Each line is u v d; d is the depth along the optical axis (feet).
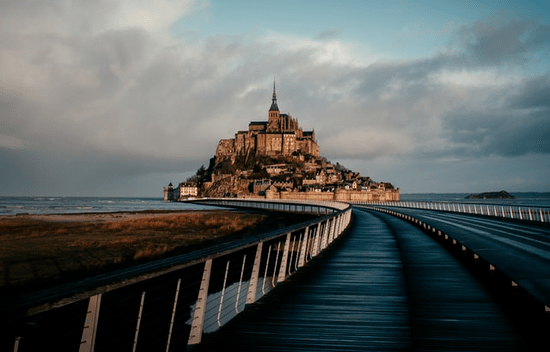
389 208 246.88
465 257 48.96
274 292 32.01
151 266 14.90
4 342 36.52
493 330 21.81
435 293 30.96
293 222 252.21
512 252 46.16
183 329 41.73
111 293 58.08
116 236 153.28
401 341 20.43
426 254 54.49
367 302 28.68
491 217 136.98
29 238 143.43
